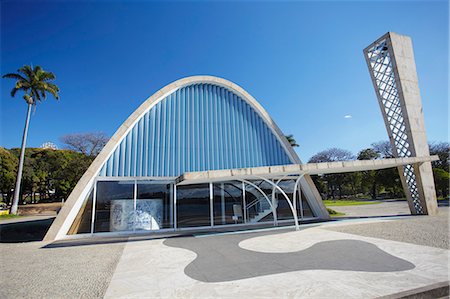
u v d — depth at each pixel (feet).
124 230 44.91
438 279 17.03
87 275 21.03
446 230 35.29
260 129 60.23
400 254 23.65
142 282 18.75
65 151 180.34
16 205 105.81
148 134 50.96
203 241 34.91
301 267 20.72
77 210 43.68
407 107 54.24
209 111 57.16
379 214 65.26
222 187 52.65
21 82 112.88
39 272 22.30
